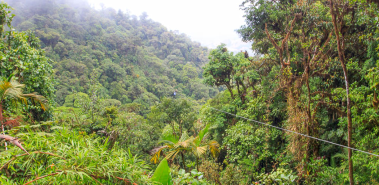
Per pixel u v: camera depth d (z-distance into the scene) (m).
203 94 52.19
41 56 9.95
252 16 13.81
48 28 59.50
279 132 10.12
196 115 18.55
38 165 2.33
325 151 8.16
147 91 55.25
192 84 58.06
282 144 10.33
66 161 2.18
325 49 8.25
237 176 7.04
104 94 44.91
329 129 8.30
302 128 7.35
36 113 8.27
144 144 14.10
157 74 67.88
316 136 7.27
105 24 87.00
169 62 80.19
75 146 2.54
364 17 6.59
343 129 7.44
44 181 2.09
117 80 54.94
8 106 5.05
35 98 4.21
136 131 14.89
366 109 5.63
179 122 17.67
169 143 6.39
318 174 6.75
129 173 2.30
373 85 5.20
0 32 8.16
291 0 12.53
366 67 7.00
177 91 54.31
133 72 60.97
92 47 64.31
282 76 8.89
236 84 16.81
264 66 13.16
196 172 3.68
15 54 8.07
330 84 8.42
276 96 11.06
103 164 2.21
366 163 5.75
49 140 2.53
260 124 11.41
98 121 13.09
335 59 7.66
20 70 7.88
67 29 66.44
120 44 71.56
